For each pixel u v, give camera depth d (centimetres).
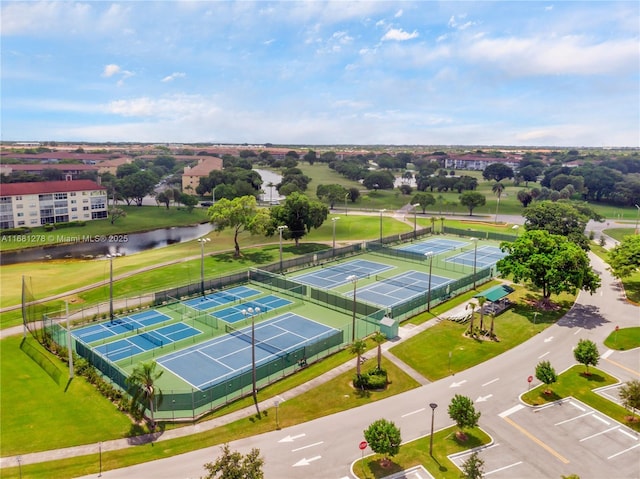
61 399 4591
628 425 4109
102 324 6644
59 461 3653
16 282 8619
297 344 5931
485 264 9856
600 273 9031
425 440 3884
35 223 14625
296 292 7888
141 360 5484
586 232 13862
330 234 13225
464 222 15188
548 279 6538
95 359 5141
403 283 8600
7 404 4484
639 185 18912
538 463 3603
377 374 4869
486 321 6488
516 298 7431
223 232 13738
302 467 3562
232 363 5428
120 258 10494
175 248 11519
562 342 5822
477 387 4769
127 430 4072
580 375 4994
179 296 7706
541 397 4562
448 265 9794
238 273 8575
